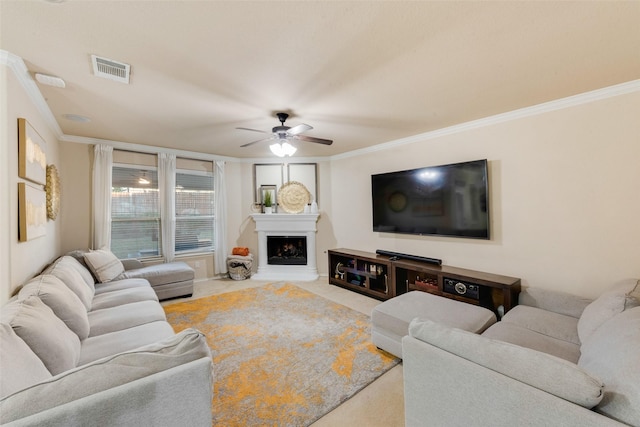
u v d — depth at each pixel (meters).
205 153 5.01
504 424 1.07
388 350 2.38
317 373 2.18
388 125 3.46
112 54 1.81
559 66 2.06
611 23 1.57
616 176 2.46
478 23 1.55
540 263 2.89
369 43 1.73
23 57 1.83
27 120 2.15
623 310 1.60
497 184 3.17
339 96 2.53
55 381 0.95
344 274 4.53
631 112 2.37
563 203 2.74
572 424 0.92
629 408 0.89
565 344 1.80
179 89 2.34
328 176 5.37
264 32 1.61
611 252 2.50
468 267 3.44
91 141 3.95
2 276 1.74
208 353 1.26
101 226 3.96
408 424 1.42
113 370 1.03
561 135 2.73
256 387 2.02
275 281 4.96
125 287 3.08
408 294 2.80
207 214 5.15
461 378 1.20
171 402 1.07
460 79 2.24
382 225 4.29
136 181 4.41
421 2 1.38
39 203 2.49
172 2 1.34
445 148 3.62
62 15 1.42
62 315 1.76
